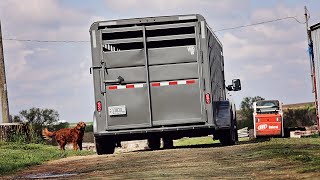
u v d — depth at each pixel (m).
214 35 21.50
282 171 10.07
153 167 12.52
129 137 20.39
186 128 19.34
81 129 24.78
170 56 19.36
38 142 29.75
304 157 11.85
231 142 20.94
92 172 12.62
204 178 9.66
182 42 19.77
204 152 16.47
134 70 19.45
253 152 14.65
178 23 19.34
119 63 19.47
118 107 19.48
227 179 9.41
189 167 11.96
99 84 19.55
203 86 19.31
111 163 14.89
